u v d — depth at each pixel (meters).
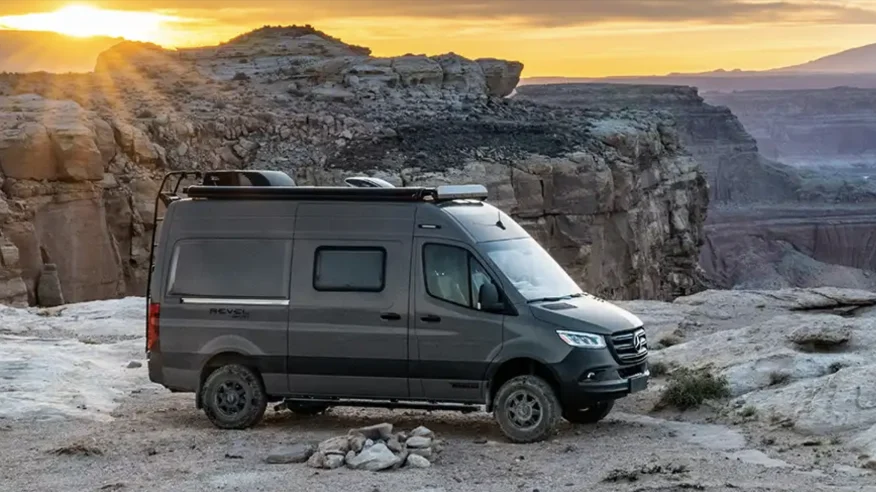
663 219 97.00
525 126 81.69
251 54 97.44
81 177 56.47
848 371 13.39
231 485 10.94
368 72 91.00
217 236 13.74
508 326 12.78
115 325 24.19
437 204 13.37
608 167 79.12
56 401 14.95
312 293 13.38
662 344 19.66
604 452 12.20
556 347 12.62
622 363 12.92
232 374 13.64
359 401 13.43
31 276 52.16
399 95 87.56
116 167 62.81
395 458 11.55
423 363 13.04
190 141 71.25
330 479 11.06
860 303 24.09
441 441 12.73
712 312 23.75
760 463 11.36
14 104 60.78
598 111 99.19
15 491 10.95
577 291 13.72
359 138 76.38
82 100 74.62
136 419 14.43
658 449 12.27
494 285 12.88
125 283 61.03
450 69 94.75
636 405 15.01
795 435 12.48
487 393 12.89
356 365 13.25
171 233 13.94
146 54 93.81
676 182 100.62
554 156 75.88
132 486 10.97
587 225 75.38
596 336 12.72
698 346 17.12
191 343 13.76
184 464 11.84
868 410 12.44
